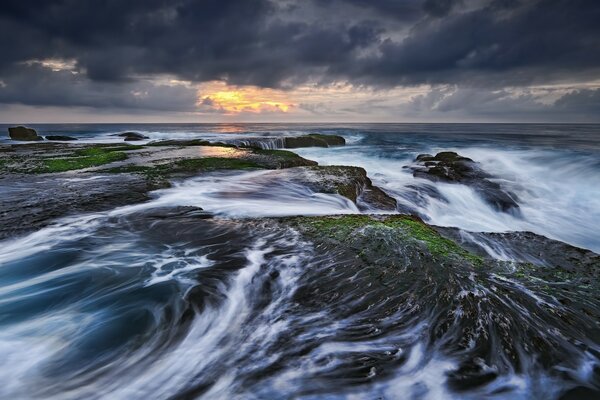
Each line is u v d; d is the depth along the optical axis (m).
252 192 11.07
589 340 3.84
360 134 55.56
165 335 4.22
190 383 3.48
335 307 4.57
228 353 3.87
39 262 6.16
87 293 5.20
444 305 4.39
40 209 9.07
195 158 18.03
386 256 5.70
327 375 3.49
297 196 10.78
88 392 3.41
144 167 15.23
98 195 10.49
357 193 11.95
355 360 3.67
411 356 3.69
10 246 6.82
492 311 4.24
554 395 3.23
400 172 19.11
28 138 43.47
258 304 4.78
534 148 28.11
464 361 3.60
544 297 4.56
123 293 5.17
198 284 5.38
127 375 3.62
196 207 9.35
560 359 3.60
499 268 5.36
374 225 7.16
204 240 7.00
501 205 13.65
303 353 3.80
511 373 3.46
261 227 7.57
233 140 32.38
